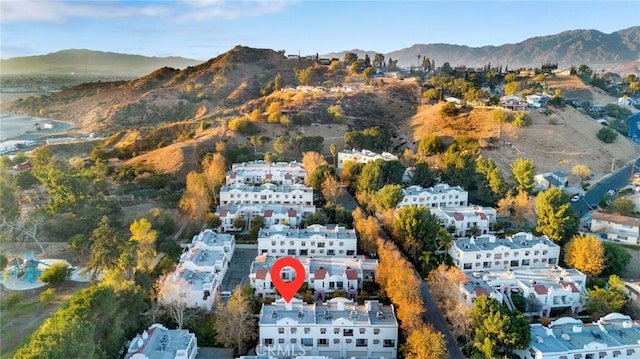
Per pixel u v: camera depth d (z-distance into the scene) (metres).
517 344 93.38
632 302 114.81
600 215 158.62
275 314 104.75
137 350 90.25
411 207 146.00
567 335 96.88
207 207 179.50
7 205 164.38
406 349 95.06
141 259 129.38
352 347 102.00
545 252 139.62
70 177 174.75
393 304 111.19
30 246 158.12
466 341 103.88
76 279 134.50
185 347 93.94
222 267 132.62
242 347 101.50
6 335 106.94
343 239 144.38
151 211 173.25
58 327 82.12
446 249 144.38
